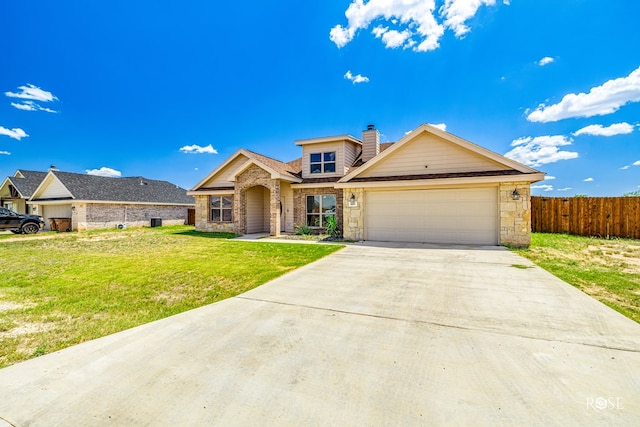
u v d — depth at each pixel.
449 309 4.52
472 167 11.66
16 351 3.42
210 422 2.17
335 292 5.52
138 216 26.23
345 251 10.11
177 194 31.72
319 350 3.29
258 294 5.49
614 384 2.55
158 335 3.79
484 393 2.45
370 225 12.98
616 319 4.02
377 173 13.18
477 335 3.60
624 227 13.23
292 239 14.10
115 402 2.44
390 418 2.17
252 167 16.61
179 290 5.95
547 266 7.46
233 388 2.60
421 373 2.78
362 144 16.89
